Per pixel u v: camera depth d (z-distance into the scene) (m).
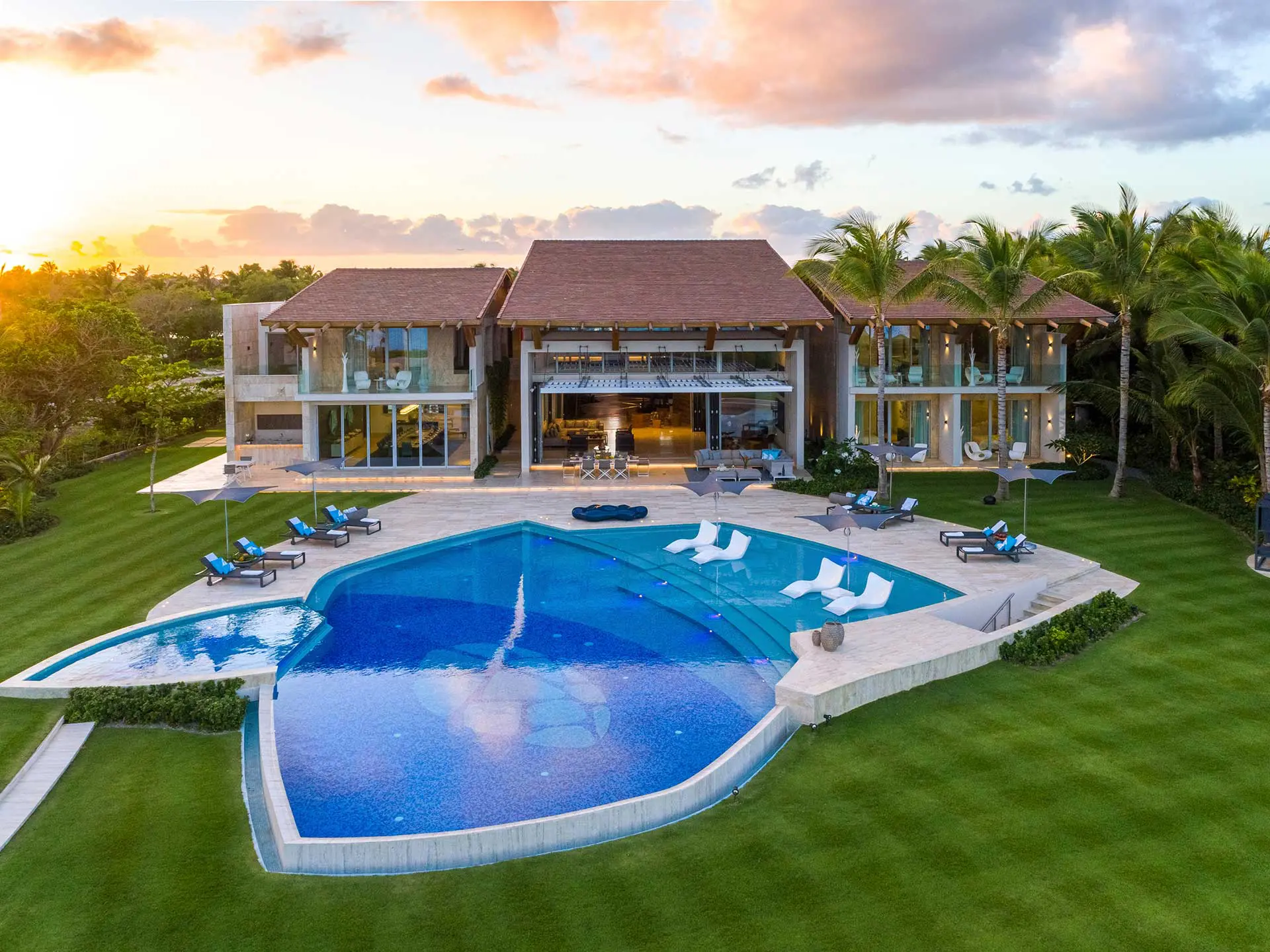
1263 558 27.86
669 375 47.00
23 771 16.55
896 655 20.69
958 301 36.62
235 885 13.41
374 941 12.18
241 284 112.94
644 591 27.81
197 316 91.38
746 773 16.88
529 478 43.91
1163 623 23.72
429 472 45.06
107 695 19.03
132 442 51.53
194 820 15.12
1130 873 13.27
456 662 22.38
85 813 15.34
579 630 24.59
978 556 29.64
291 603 26.17
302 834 14.92
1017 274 34.88
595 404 51.97
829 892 13.04
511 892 13.21
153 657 22.09
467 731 18.69
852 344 45.06
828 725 18.50
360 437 46.44
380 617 25.55
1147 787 15.64
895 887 13.11
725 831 14.76
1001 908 12.59
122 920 12.57
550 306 44.47
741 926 12.37
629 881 13.46
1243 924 12.13
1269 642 22.14
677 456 48.94
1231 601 25.12
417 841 13.85
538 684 21.08
